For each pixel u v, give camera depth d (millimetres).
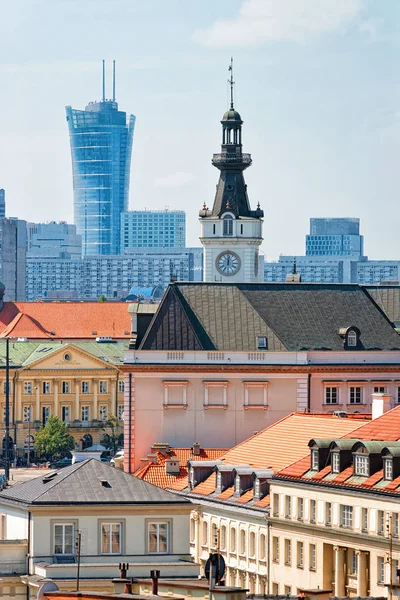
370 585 171625
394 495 168875
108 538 163000
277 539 188375
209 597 117688
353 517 175000
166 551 164125
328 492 179250
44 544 161250
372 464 175375
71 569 156875
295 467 189250
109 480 166500
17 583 157125
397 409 191750
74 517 162125
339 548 176625
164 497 164875
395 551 168125
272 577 189000
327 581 178750
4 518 166875
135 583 131125
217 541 184250
